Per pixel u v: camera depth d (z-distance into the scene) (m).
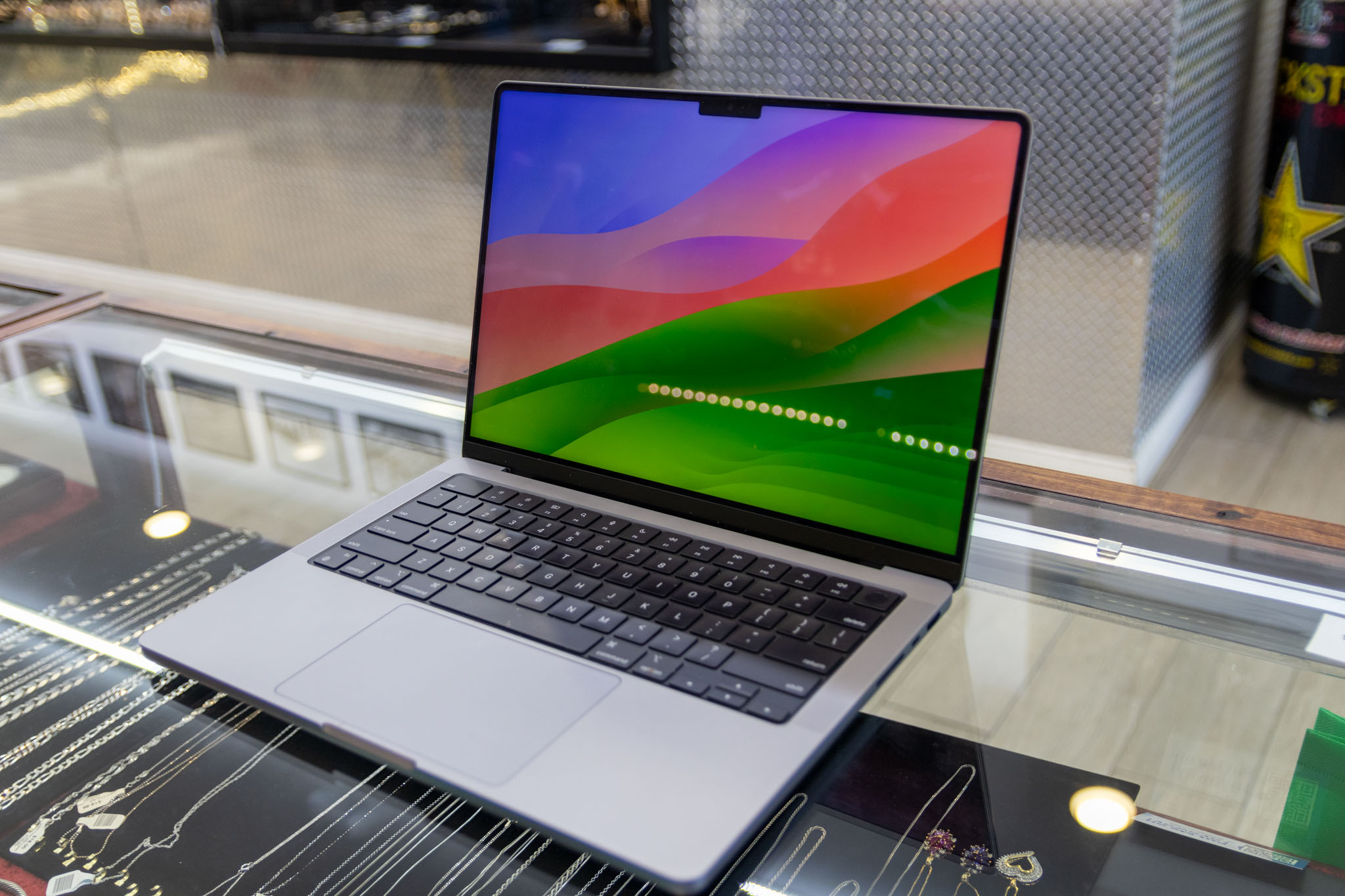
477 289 0.72
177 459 0.78
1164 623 0.56
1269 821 0.44
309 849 0.45
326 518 0.69
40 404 0.88
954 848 0.43
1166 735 0.48
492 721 0.48
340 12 2.60
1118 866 0.42
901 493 0.58
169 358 0.94
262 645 0.54
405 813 0.47
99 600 0.62
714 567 0.59
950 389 0.56
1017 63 1.83
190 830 0.46
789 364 0.61
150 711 0.54
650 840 0.41
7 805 0.48
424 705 0.49
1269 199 2.17
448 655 0.53
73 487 0.75
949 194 0.56
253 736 0.52
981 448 0.55
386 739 0.47
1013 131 0.54
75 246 3.39
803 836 0.44
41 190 3.35
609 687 0.50
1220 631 0.55
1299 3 1.99
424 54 2.40
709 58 2.18
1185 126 1.85
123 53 2.94
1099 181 1.82
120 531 0.69
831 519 0.60
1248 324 2.33
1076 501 0.67
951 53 1.91
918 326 0.57
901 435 0.58
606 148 0.68
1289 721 0.49
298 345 0.95
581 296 0.68
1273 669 0.52
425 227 2.71
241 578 0.60
